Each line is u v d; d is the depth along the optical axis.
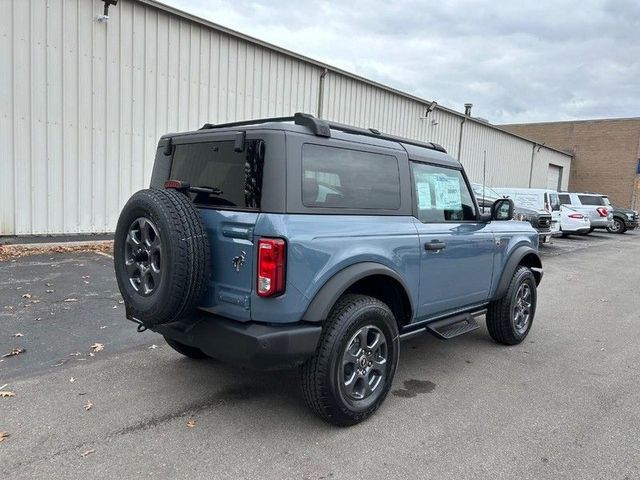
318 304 3.06
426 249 3.92
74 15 8.99
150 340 4.86
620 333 5.98
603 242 19.22
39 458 2.81
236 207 3.12
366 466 2.87
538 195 15.18
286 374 4.20
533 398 3.92
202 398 3.68
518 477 2.81
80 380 3.90
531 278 5.45
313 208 3.15
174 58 10.48
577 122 38.22
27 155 8.72
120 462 2.80
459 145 21.98
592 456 3.05
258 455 2.94
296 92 13.32
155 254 3.11
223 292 3.10
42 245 8.33
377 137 3.89
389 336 3.54
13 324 5.01
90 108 9.38
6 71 8.34
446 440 3.20
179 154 3.73
